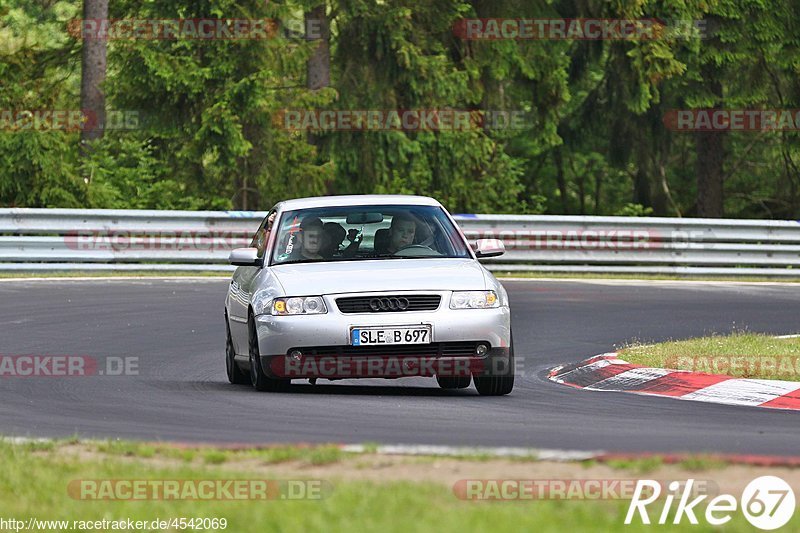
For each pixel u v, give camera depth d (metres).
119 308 60.28
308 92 105.88
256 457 23.50
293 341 34.91
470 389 39.03
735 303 67.25
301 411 32.03
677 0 116.38
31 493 20.25
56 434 28.30
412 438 27.14
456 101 116.75
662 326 57.16
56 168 91.31
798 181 149.75
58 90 96.44
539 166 153.12
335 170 107.00
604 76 134.12
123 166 103.12
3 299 62.47
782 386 36.72
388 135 110.50
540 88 117.88
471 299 35.41
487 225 82.69
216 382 40.38
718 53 122.19
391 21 108.12
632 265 85.00
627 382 40.00
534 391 37.97
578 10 114.44
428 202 40.16
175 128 102.56
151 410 32.56
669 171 156.62
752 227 86.19
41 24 144.00
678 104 131.75
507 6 116.00
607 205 162.88
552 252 83.56
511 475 21.27
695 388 37.94
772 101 131.12
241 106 100.44
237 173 107.81
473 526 17.20
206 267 78.75
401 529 17.11
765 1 121.38
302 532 17.22
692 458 22.28
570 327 56.59
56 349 47.59
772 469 21.80
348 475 21.47
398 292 35.19
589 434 27.97
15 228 76.44
